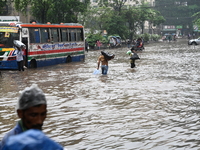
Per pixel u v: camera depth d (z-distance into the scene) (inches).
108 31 2498.8
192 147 234.1
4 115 332.5
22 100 86.7
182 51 1555.1
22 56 775.7
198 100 397.4
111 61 1031.0
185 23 4237.2
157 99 403.9
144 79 587.2
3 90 485.4
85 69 801.6
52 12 1481.3
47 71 764.6
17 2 1307.8
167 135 261.3
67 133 269.6
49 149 61.8
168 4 4028.1
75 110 348.2
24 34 812.6
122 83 538.6
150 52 1528.1
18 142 60.2
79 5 1534.2
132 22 2778.1
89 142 247.0
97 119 311.4
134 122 299.6
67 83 548.1
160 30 4448.8
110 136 260.5
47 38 917.8
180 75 644.7
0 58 776.9
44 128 284.0
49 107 363.3
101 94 440.1
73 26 1067.3
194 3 4195.4
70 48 1043.9
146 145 238.8
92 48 1957.4
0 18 1307.8
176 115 324.2
